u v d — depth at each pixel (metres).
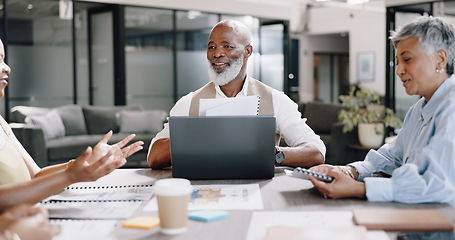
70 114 6.34
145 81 8.23
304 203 1.41
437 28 1.51
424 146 1.51
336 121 6.62
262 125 1.72
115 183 1.76
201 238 1.11
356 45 13.06
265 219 1.24
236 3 8.60
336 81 16.08
